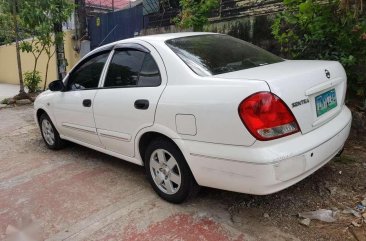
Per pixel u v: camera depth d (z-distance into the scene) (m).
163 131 3.19
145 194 3.67
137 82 3.58
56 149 5.38
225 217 3.13
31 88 11.42
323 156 2.88
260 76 2.80
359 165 3.86
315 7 4.54
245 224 3.01
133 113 3.49
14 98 9.88
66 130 4.83
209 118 2.79
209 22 7.46
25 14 8.96
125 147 3.78
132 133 3.58
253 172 2.61
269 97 2.58
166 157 3.37
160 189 3.49
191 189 3.21
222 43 3.75
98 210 3.43
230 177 2.77
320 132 2.90
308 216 3.03
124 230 3.06
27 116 8.12
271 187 2.63
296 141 2.70
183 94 3.02
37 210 3.52
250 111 2.59
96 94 4.05
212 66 3.21
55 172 4.49
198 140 2.91
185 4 6.83
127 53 3.84
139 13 10.02
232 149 2.71
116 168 4.47
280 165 2.57
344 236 2.76
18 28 10.28
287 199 3.33
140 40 3.74
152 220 3.17
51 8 9.33
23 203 3.69
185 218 3.15
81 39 12.03
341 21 4.45
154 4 9.12
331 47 4.73
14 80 16.80
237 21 6.84
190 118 2.93
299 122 2.72
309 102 2.83
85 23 12.02
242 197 3.43
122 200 3.59
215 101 2.77
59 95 4.78
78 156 5.05
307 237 2.79
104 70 4.08
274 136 2.59
